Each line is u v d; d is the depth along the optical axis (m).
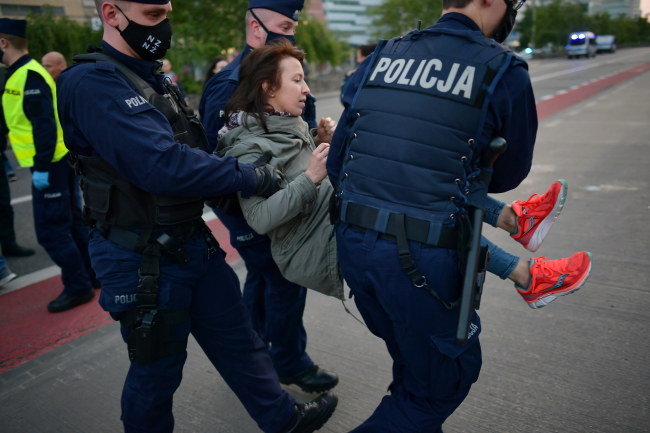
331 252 1.80
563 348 2.60
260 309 2.57
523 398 2.26
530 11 62.62
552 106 12.27
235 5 21.48
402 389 1.56
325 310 3.24
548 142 7.84
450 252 1.34
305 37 30.38
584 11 65.62
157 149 1.45
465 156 1.29
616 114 10.23
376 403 2.35
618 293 3.08
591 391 2.27
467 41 1.33
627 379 2.32
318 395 2.44
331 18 83.75
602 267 3.43
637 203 4.66
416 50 1.40
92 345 3.03
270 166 1.76
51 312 3.48
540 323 2.85
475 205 1.35
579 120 9.83
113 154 1.45
